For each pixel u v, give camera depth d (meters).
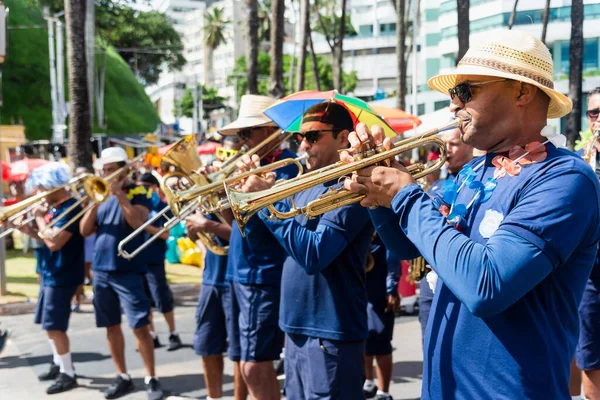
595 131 3.39
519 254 1.62
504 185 1.81
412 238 1.83
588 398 3.55
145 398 5.05
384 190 1.95
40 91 27.48
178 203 3.93
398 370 5.56
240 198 2.44
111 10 36.72
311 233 2.82
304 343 2.96
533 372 1.71
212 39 60.09
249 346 3.63
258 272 3.62
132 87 33.25
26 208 5.27
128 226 5.06
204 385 5.35
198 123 50.44
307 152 3.09
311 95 3.98
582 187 1.68
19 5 27.73
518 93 1.83
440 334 1.89
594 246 1.80
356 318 2.90
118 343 5.14
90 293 9.05
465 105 1.90
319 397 2.88
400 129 8.04
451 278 1.69
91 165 11.09
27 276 10.20
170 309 6.50
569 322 1.81
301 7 16.91
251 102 4.35
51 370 5.60
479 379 1.76
